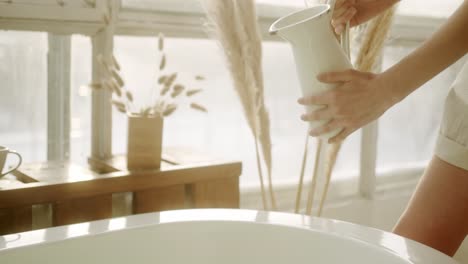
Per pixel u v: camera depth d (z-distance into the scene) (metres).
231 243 0.98
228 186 1.51
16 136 1.61
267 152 1.52
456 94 1.20
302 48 0.98
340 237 0.90
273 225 0.97
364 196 2.34
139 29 1.70
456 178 1.18
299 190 1.62
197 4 1.80
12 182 1.26
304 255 0.93
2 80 1.57
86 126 1.72
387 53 2.37
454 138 1.18
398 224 1.26
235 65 1.43
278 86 2.07
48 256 0.87
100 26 1.60
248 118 1.48
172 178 1.40
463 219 1.19
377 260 0.84
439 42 1.02
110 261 0.92
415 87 1.02
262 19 1.95
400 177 2.52
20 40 1.58
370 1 1.23
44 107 1.65
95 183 1.29
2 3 1.42
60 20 1.52
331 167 1.60
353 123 1.00
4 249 0.83
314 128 1.04
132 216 1.00
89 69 1.70
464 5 1.03
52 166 1.46
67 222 1.27
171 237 0.97
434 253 0.82
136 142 1.41
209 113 1.92
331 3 1.01
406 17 2.37
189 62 1.86
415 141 2.55
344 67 0.99
